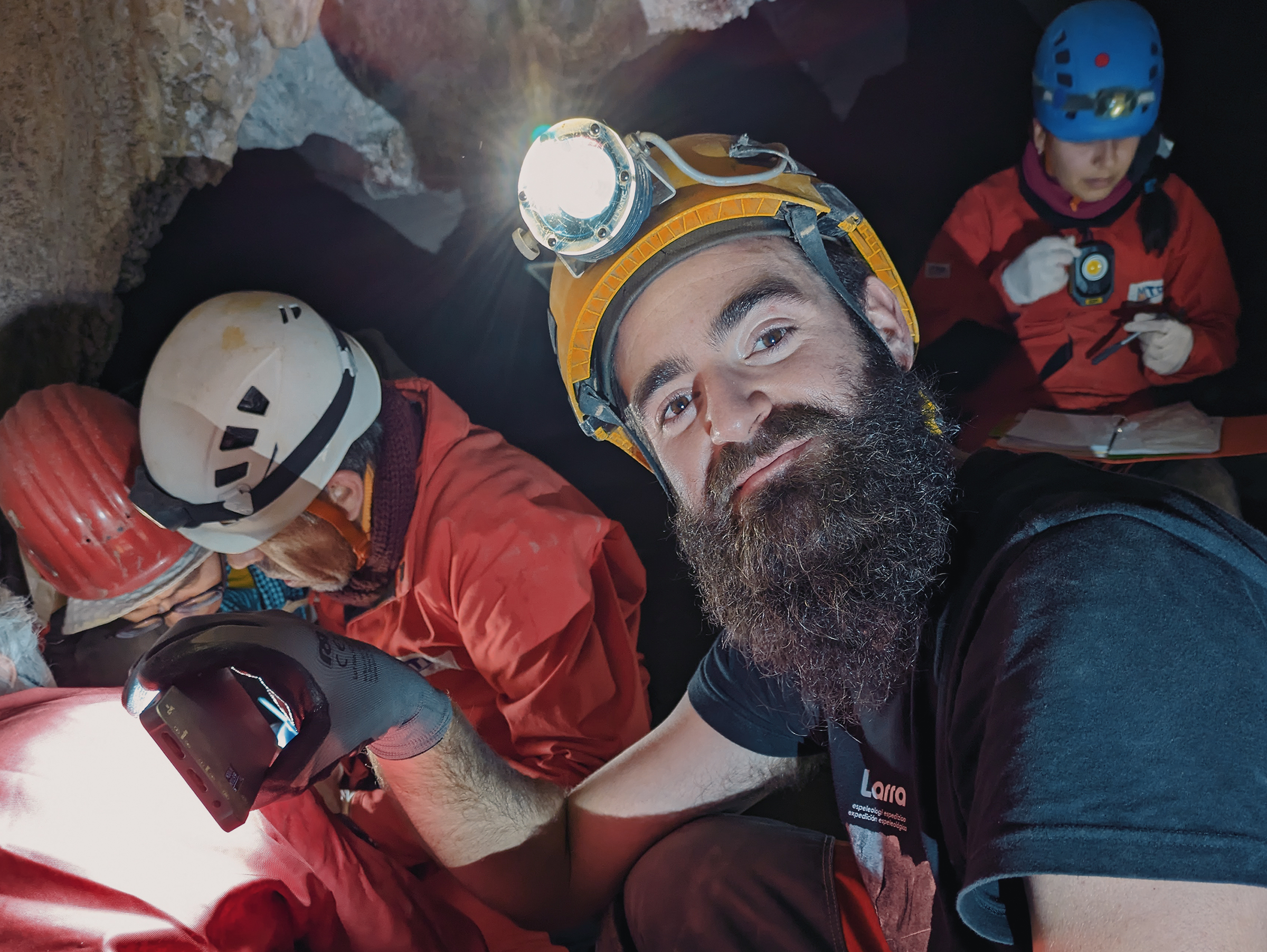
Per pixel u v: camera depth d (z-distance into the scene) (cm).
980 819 91
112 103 314
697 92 436
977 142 423
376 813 204
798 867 151
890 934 134
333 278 390
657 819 165
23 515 222
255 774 114
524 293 394
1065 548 97
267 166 390
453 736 152
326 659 129
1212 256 294
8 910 102
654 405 133
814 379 125
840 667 119
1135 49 278
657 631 298
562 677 212
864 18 436
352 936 138
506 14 388
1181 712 85
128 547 225
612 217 128
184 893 112
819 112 435
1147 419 273
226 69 337
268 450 217
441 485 232
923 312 329
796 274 130
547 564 217
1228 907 82
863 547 116
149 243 355
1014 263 307
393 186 407
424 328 383
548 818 170
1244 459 285
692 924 152
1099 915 85
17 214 279
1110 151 286
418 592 229
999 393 314
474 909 185
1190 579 91
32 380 303
